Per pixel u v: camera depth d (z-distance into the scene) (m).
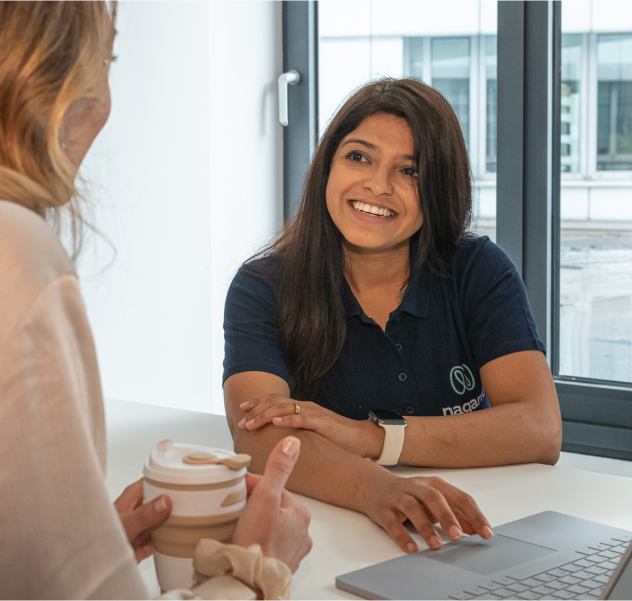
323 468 0.90
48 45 0.45
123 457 1.05
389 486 0.81
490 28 2.16
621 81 1.96
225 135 2.27
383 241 1.19
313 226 1.24
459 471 1.01
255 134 2.37
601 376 2.06
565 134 2.04
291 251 1.27
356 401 1.25
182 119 2.11
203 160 2.19
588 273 2.05
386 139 1.18
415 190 1.20
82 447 0.39
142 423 1.25
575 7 1.99
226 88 2.26
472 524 0.75
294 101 2.43
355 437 1.00
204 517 0.53
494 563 0.67
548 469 1.02
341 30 2.40
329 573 0.67
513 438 1.05
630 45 1.94
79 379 0.41
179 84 2.10
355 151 1.19
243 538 0.52
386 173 1.19
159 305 2.08
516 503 0.87
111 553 0.40
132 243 1.98
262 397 1.06
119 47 1.91
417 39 2.28
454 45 2.22
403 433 1.00
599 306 2.05
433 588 0.61
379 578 0.63
